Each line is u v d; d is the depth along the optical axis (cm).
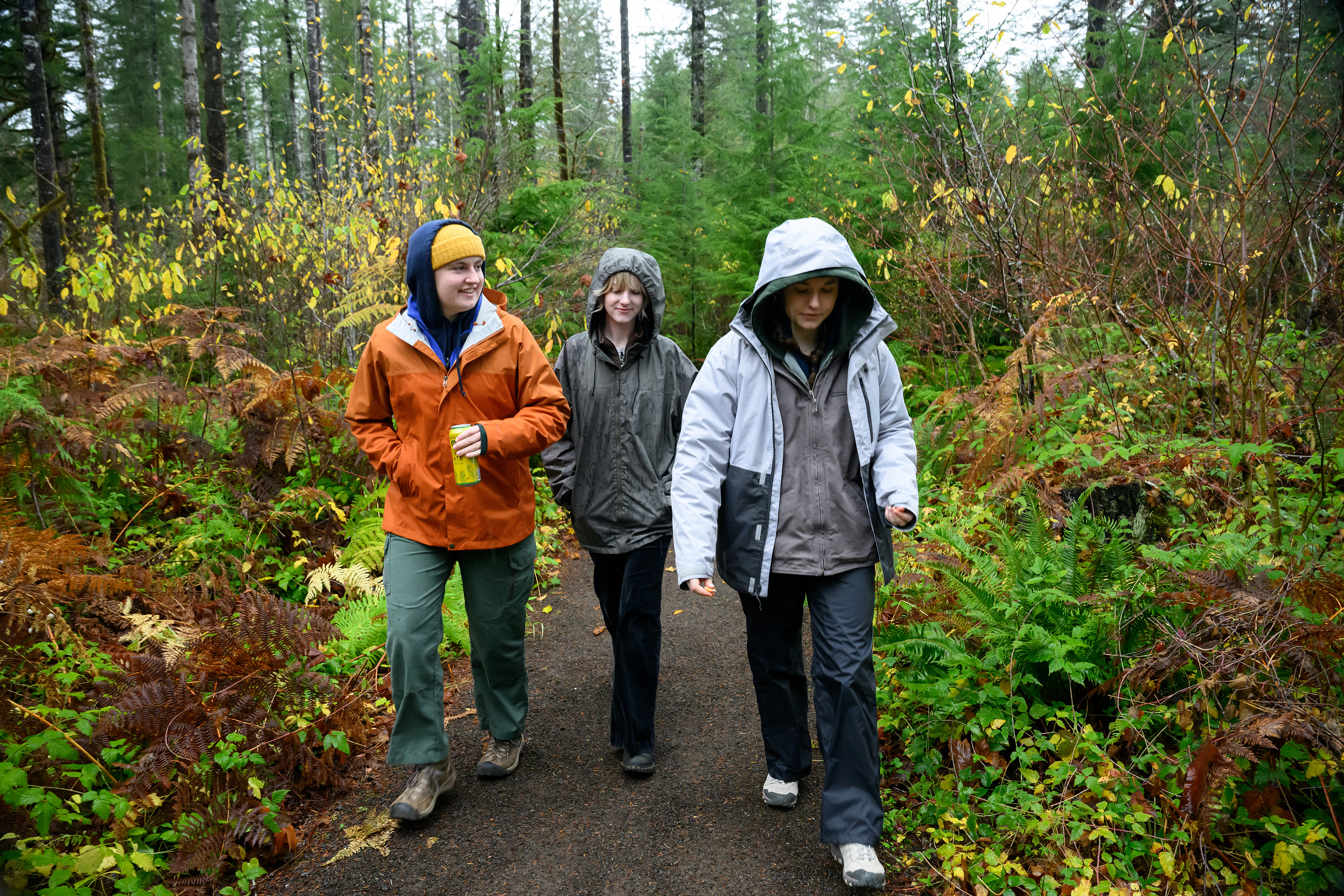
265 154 3028
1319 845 221
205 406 511
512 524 284
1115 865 234
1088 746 265
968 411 589
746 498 254
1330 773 232
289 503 471
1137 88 589
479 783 306
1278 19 438
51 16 1825
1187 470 388
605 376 307
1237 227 444
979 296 608
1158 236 462
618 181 1083
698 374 268
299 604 430
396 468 273
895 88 636
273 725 290
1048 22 509
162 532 452
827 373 256
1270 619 250
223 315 564
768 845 265
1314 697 242
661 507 303
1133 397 484
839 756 241
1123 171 476
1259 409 434
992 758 277
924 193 657
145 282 596
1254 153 457
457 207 683
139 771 256
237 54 2758
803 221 251
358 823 280
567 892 246
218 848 247
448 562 284
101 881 239
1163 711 266
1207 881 225
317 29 1204
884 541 253
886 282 777
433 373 272
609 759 322
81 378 470
